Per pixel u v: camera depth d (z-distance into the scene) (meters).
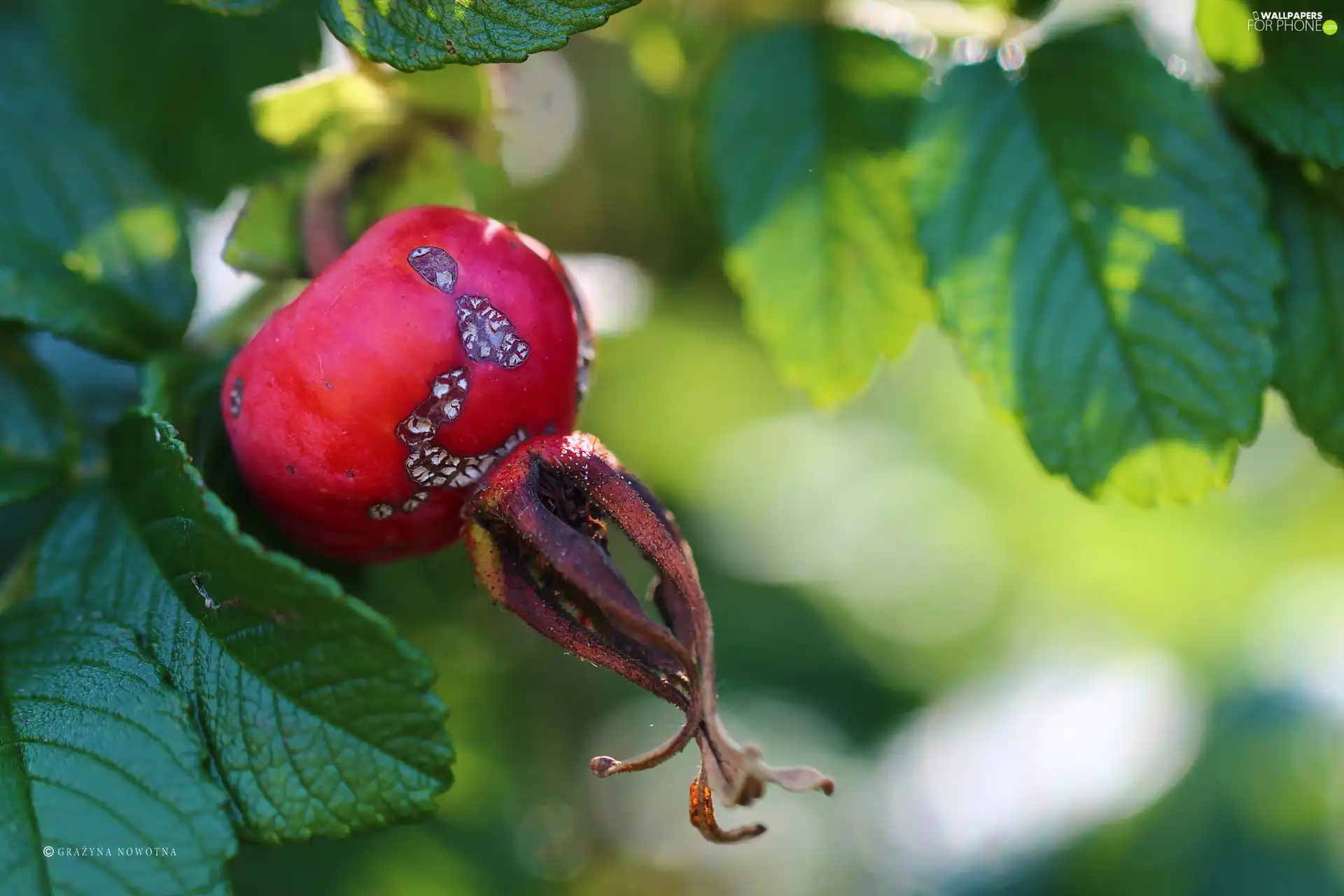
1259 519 0.39
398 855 0.30
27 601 0.24
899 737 0.45
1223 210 0.25
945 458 0.51
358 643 0.23
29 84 0.26
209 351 0.26
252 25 0.27
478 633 0.30
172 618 0.24
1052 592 0.46
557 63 0.31
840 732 0.46
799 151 0.27
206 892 0.23
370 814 0.23
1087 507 0.43
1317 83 0.25
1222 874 0.31
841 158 0.27
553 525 0.24
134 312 0.26
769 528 0.47
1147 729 0.35
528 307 0.24
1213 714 0.34
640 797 0.45
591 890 0.41
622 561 0.36
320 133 0.26
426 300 0.24
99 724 0.23
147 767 0.23
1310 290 0.25
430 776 0.23
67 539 0.24
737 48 0.27
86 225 0.26
